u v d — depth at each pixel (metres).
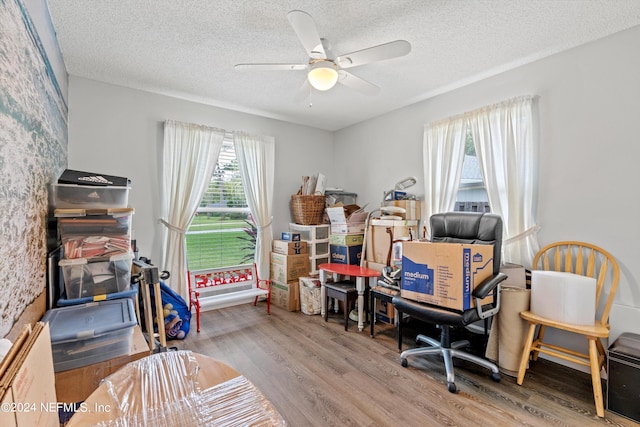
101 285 1.73
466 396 1.89
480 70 2.67
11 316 1.14
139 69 2.62
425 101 3.34
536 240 2.46
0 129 1.05
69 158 2.65
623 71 2.06
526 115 2.48
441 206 3.08
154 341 1.73
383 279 2.83
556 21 1.98
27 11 1.37
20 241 1.25
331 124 4.27
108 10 1.85
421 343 2.62
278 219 4.03
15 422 0.53
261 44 2.25
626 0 1.78
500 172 2.66
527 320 2.06
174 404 0.71
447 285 2.00
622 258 2.06
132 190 2.99
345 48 2.30
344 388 1.97
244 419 0.66
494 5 1.83
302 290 3.42
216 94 3.17
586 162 2.22
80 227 1.70
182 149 3.19
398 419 1.68
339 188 4.44
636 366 1.66
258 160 3.75
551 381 2.06
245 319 3.20
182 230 3.17
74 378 1.22
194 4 1.81
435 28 2.06
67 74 2.61
